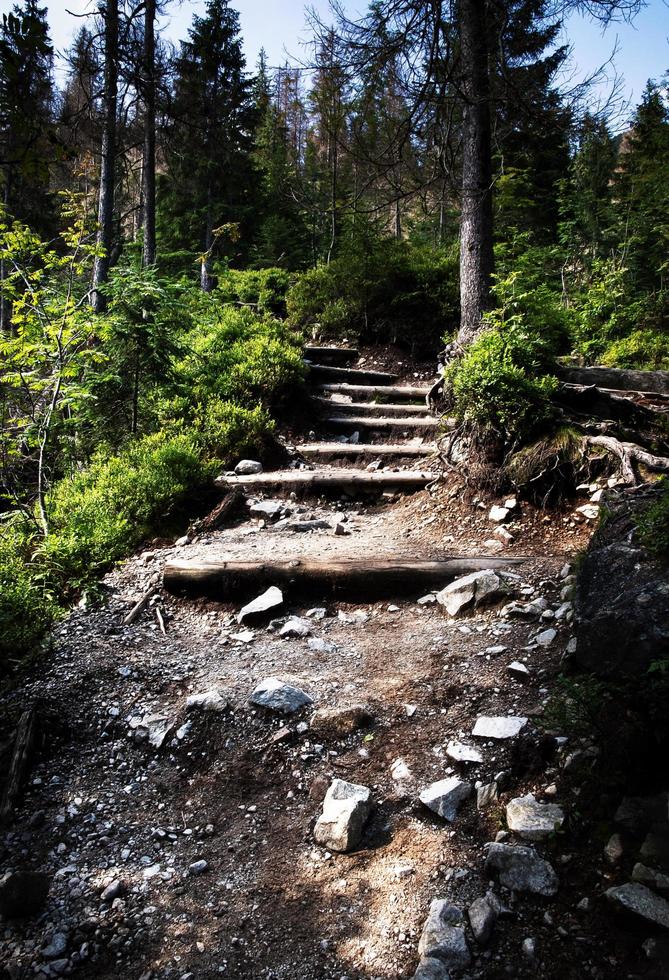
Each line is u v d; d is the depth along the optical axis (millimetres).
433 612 4945
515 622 4449
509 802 2945
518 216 18328
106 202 11453
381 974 2338
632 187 17594
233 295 16125
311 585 5355
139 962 2492
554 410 6613
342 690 4059
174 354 8578
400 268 12969
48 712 3965
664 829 2539
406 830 2984
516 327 7543
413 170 7324
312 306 14195
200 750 3689
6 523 6914
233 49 10859
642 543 3736
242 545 6266
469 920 2441
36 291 7137
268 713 3844
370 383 11664
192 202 21328
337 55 6195
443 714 3676
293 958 2457
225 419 8797
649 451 6363
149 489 6852
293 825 3141
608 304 13734
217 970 2439
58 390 7145
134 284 8125
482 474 6730
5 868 2963
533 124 6914
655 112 14570
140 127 11578
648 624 3150
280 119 20719
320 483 7652
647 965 2135
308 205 8242
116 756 3697
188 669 4426
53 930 2641
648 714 2848
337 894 2717
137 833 3172
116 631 4934
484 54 6496
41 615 4926
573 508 5988
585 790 2857
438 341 12438
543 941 2316
